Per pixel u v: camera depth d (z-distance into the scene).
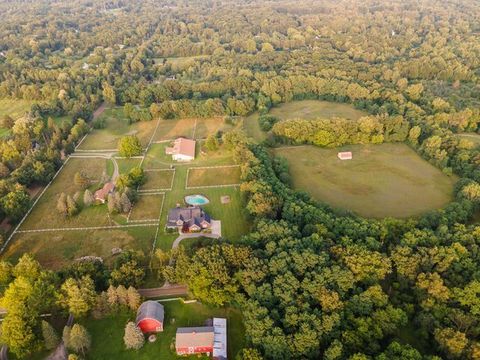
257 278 90.00
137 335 82.88
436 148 154.12
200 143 172.62
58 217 125.62
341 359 75.81
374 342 79.25
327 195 136.88
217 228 120.12
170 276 95.25
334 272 89.50
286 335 78.62
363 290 91.00
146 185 143.00
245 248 97.62
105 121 190.75
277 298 86.12
